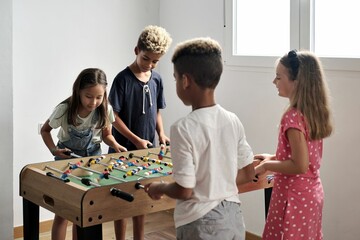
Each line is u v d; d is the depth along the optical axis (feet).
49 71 12.88
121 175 8.78
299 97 7.74
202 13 13.19
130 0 14.06
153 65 10.31
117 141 10.90
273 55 11.80
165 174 8.64
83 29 13.30
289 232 7.86
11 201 11.03
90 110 9.48
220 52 6.50
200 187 6.35
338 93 10.22
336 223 10.48
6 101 10.73
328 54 10.77
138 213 7.57
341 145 10.25
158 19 14.64
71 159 9.09
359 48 10.37
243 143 6.82
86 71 9.30
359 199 10.03
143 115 10.82
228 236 6.41
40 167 8.77
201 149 6.26
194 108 6.52
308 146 7.76
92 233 7.23
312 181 7.94
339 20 10.61
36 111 12.78
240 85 12.28
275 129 11.54
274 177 8.18
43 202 8.04
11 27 10.63
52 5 12.76
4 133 10.78
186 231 6.42
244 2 12.49
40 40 12.67
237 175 6.95
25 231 8.65
